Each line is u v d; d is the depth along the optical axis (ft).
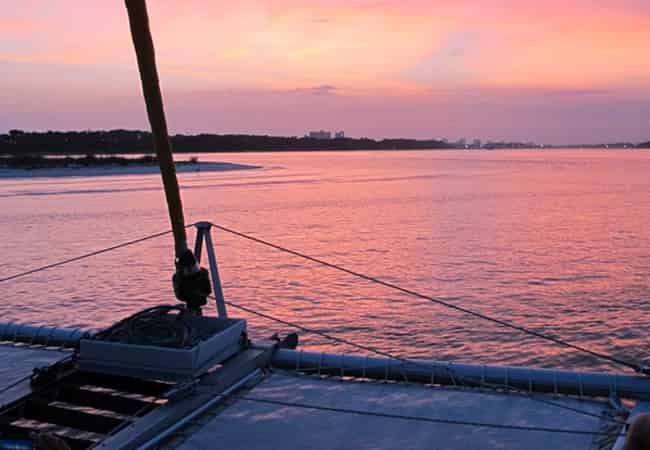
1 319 70.59
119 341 17.42
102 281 93.81
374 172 591.37
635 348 59.93
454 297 82.79
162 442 15.31
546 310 75.05
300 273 102.27
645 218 191.72
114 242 140.56
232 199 274.98
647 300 80.12
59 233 158.20
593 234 152.15
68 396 17.33
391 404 17.54
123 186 373.40
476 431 15.81
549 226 169.99
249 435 15.72
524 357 57.26
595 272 100.83
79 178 483.92
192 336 17.83
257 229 168.25
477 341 62.23
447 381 18.98
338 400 17.83
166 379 16.81
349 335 64.69
